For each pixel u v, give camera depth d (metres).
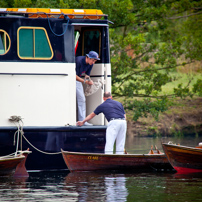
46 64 36.84
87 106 41.38
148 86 72.50
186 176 34.91
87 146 37.78
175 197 26.77
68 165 36.03
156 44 71.75
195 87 75.00
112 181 32.28
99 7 66.81
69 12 38.66
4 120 36.00
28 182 31.88
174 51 72.12
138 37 68.06
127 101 73.31
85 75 39.44
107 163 37.00
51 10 38.28
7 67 36.12
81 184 31.05
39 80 36.69
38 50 36.91
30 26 36.81
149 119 82.25
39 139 36.59
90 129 37.81
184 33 83.12
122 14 68.25
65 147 37.19
